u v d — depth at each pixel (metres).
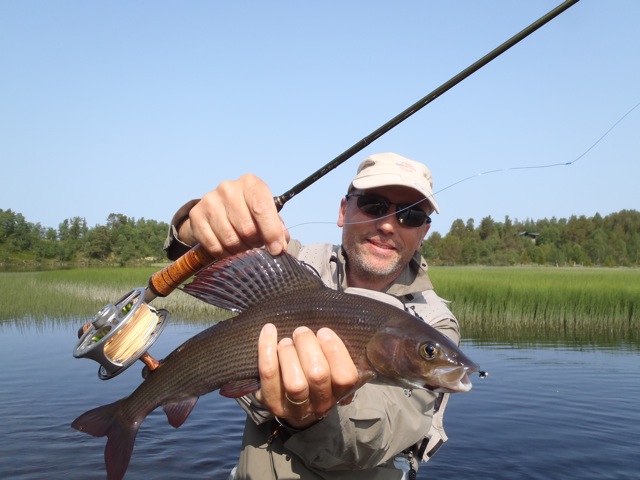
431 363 0.52
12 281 7.07
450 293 4.45
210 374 0.56
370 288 0.86
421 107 0.63
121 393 2.04
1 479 1.29
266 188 0.54
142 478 1.34
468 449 1.49
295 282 0.57
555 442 1.54
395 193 0.82
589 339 3.50
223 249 0.55
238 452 1.51
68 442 1.56
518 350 3.01
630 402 1.91
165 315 0.57
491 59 0.62
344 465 0.64
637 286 4.74
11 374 2.33
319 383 0.48
